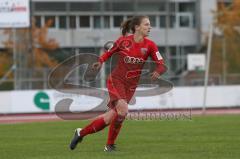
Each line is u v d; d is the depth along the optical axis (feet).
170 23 443.32
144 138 120.06
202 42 443.32
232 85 303.48
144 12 446.19
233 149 97.14
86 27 437.17
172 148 99.55
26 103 277.03
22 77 298.97
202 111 259.39
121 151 95.09
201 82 303.68
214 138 118.42
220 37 368.48
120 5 444.55
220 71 324.60
